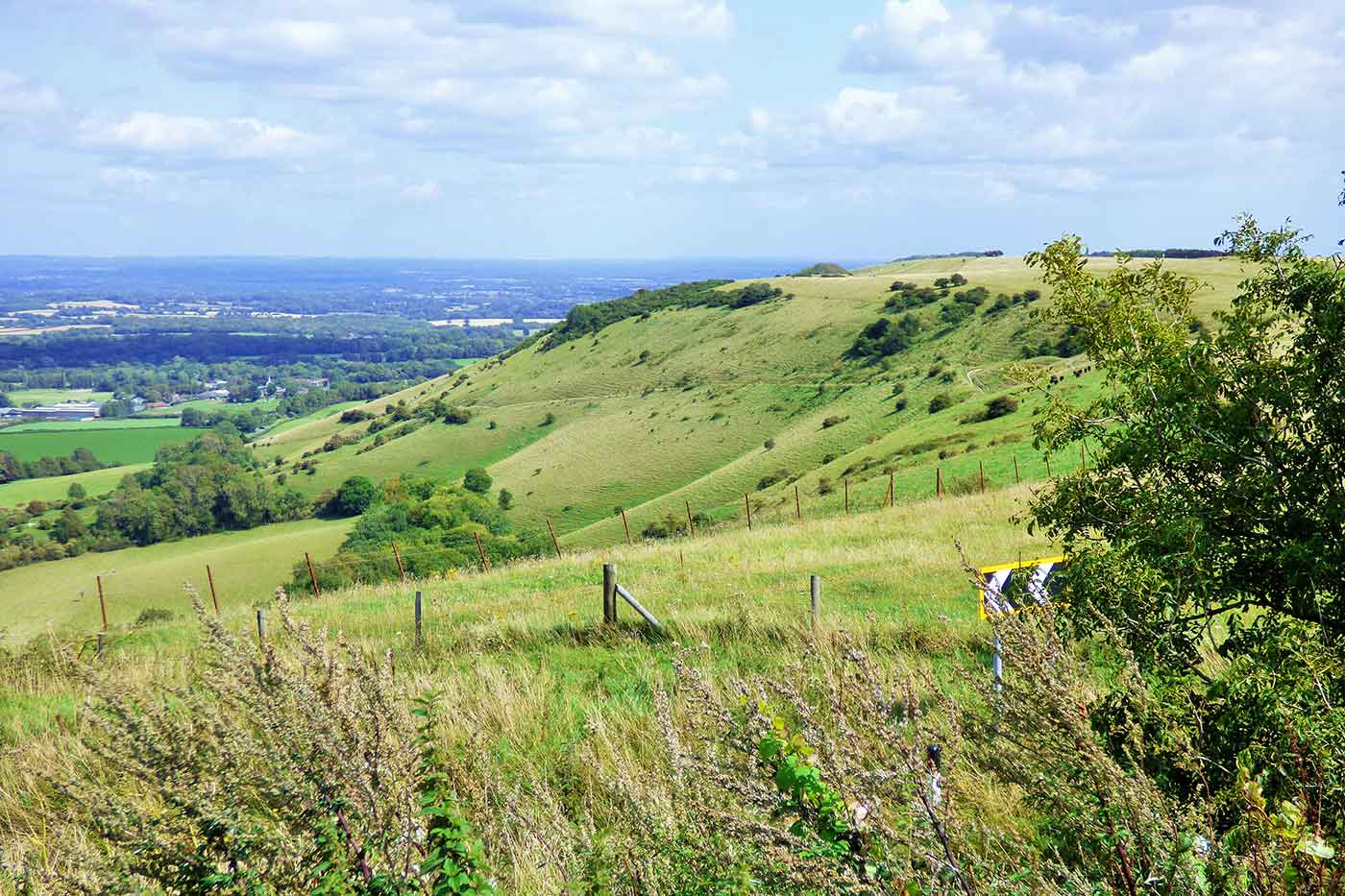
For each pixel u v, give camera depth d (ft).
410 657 43.78
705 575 63.77
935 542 70.79
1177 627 16.57
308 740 12.89
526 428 507.71
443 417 572.92
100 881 13.32
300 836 12.53
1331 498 15.51
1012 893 11.54
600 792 22.59
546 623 48.03
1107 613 16.65
